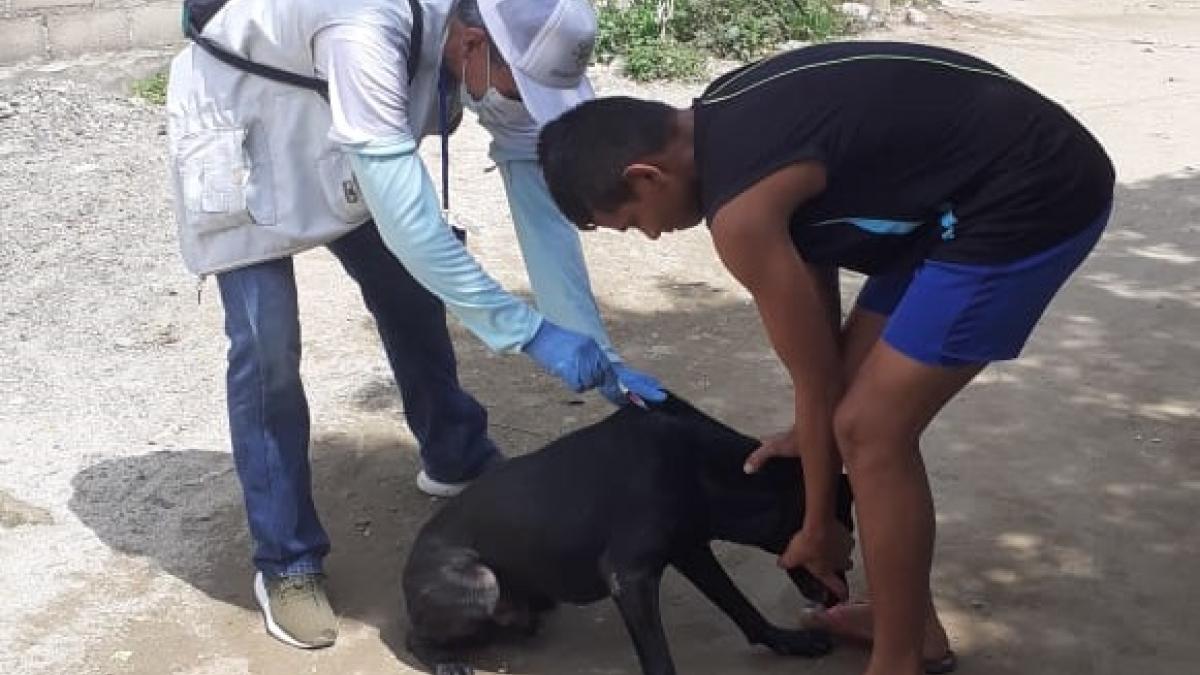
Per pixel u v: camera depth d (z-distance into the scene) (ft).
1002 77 9.84
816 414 10.13
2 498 14.66
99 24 29.07
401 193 10.66
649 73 30.73
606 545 11.27
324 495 14.88
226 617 12.96
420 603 11.94
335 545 14.02
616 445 11.44
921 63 9.68
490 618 11.90
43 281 20.03
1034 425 16.11
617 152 9.96
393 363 14.16
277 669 12.22
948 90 9.58
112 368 17.63
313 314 19.06
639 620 11.06
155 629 12.78
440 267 10.75
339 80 10.68
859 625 12.08
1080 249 9.87
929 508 10.40
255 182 11.85
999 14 41.14
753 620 11.97
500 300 10.87
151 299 19.51
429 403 14.21
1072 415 16.35
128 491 14.97
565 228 12.32
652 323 18.98
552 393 17.02
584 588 11.63
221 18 11.75
